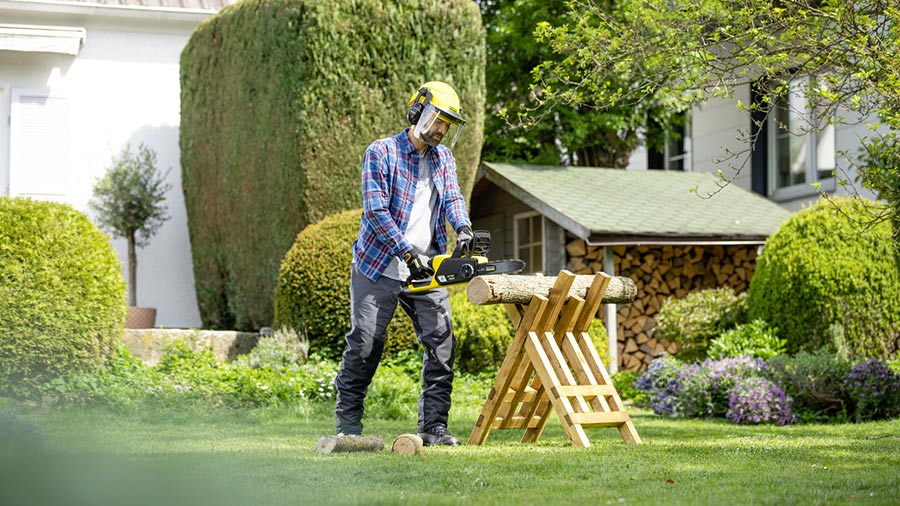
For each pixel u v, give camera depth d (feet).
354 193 44.42
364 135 44.34
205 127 50.65
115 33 55.42
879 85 24.86
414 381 38.58
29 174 54.03
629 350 52.54
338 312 40.60
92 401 31.50
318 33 43.37
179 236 55.47
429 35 44.96
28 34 51.98
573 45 30.63
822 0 27.37
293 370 36.70
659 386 36.01
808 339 39.99
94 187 51.31
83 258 33.83
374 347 21.88
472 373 42.98
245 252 47.83
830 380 33.40
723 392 34.40
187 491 13.23
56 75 54.54
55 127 54.39
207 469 16.20
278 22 44.39
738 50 28.27
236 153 47.80
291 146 43.88
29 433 20.04
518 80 67.46
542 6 62.34
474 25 45.85
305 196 43.86
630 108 65.26
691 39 28.43
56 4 53.83
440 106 21.42
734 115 61.52
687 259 54.13
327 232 41.45
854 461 19.22
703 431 28.14
